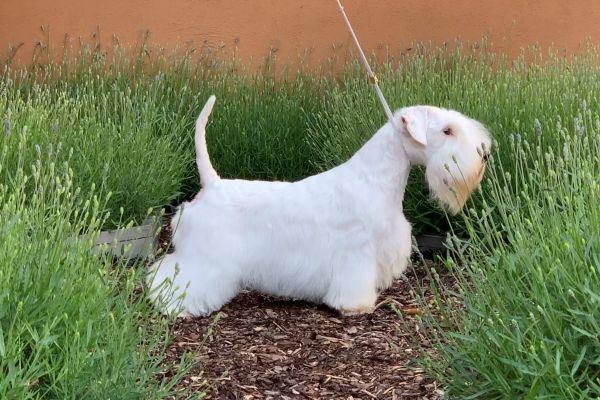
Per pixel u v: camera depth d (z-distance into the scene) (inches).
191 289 81.6
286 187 83.3
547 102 99.7
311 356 76.1
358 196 81.8
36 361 59.4
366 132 101.3
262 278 83.3
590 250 61.6
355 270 82.2
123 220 96.0
